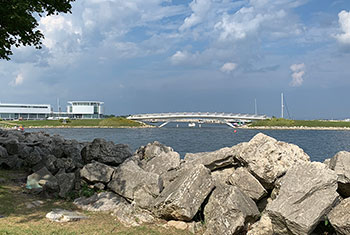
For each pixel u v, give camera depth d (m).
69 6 17.12
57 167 15.02
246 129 130.50
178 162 13.98
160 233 9.53
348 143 62.56
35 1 14.79
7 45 16.28
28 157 17.28
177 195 10.03
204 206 10.64
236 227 8.93
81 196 12.84
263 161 10.40
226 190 10.28
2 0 13.91
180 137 81.56
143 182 11.65
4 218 9.90
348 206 7.81
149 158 16.58
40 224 9.64
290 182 8.66
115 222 10.31
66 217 10.14
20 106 176.62
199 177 10.52
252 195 10.61
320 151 49.00
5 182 14.41
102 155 15.45
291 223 7.74
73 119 158.38
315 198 8.06
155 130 118.75
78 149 17.64
